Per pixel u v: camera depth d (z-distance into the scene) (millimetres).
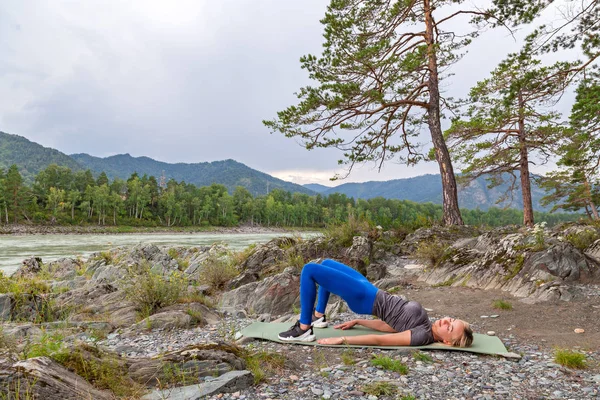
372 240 13859
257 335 5199
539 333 5688
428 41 19266
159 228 119625
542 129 24203
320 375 3816
